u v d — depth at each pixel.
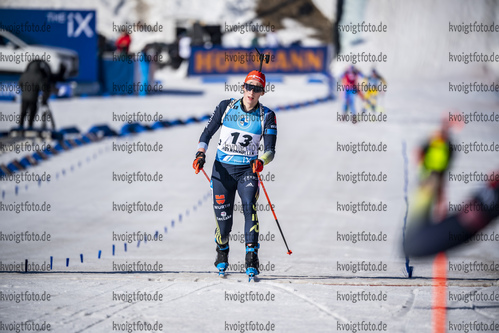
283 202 36.25
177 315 14.16
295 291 16.55
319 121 67.50
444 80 112.25
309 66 102.69
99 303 15.26
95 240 27.47
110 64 84.12
